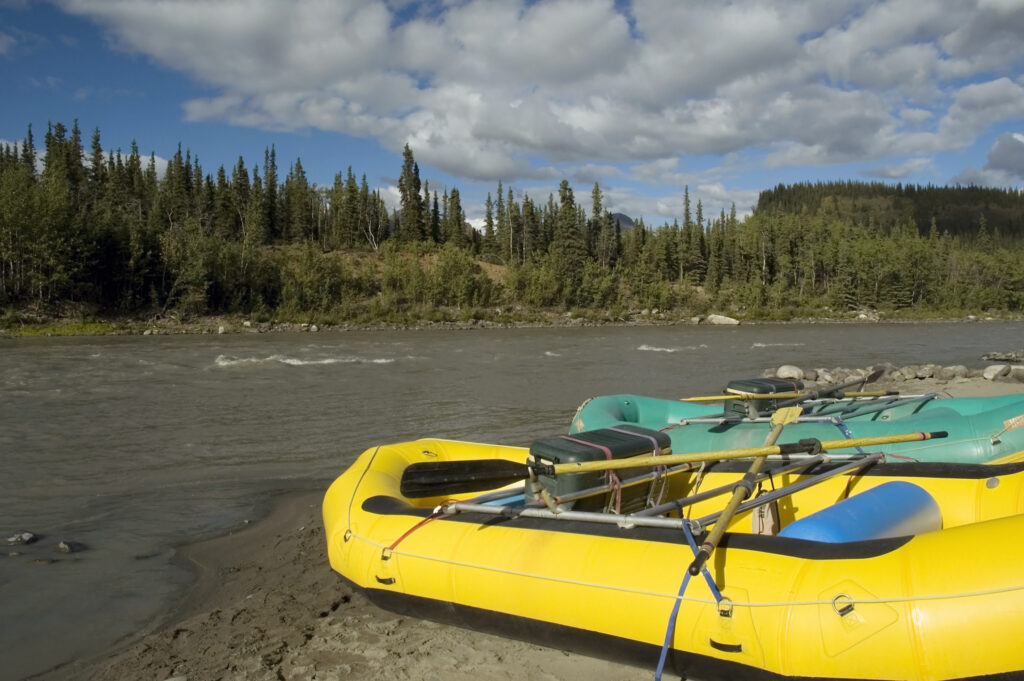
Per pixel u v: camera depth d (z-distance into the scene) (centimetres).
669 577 380
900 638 320
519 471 655
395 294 5666
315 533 702
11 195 4150
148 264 4662
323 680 413
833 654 329
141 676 424
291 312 4969
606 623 392
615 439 504
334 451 1099
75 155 6756
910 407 855
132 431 1237
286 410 1481
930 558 336
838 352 3134
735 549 381
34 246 4119
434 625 484
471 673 416
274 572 596
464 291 5884
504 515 470
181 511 782
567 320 5956
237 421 1348
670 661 376
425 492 606
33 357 2492
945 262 8475
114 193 6662
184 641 470
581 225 8344
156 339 3619
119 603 534
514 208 8362
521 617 425
